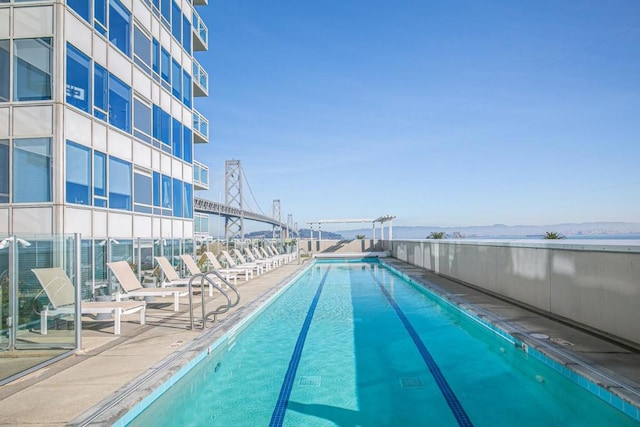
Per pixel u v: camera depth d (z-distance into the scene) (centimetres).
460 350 620
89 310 619
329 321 826
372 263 2505
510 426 378
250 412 411
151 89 1290
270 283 1266
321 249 3141
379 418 395
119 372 445
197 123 1770
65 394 385
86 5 945
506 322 645
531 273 767
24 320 517
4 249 522
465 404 425
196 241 1494
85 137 932
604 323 555
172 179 1451
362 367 544
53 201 838
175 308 810
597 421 384
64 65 861
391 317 862
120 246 940
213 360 576
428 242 1650
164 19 1402
